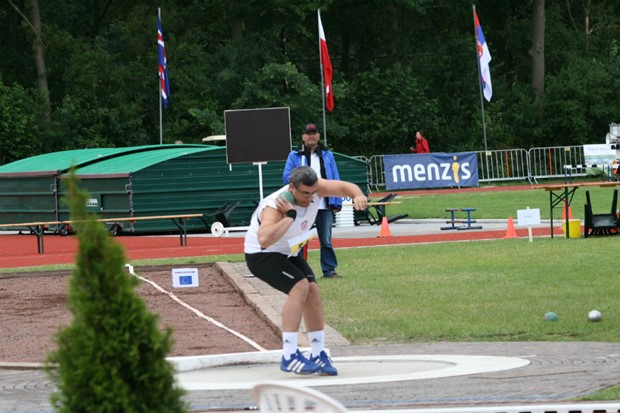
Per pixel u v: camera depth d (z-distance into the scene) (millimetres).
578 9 85938
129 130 63469
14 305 17281
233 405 8406
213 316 15133
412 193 54031
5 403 8992
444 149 71750
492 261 20719
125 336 4984
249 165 37375
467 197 48031
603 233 26219
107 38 69438
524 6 80625
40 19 68500
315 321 10016
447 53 73938
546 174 60625
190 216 30719
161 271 22219
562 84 72812
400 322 13438
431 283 17453
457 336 12445
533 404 8086
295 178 9633
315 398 5141
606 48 80500
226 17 69062
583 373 9578
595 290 15891
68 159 39125
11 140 58562
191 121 66188
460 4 76875
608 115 73125
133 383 5012
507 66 81812
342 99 68812
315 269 20719
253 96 65062
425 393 8773
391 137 70125
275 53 69812
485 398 8477
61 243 32938
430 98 74000
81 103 62969
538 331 12562
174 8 69188
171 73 64812
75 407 4969
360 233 32375
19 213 38875
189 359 10305
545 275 17984
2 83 60031
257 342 12734
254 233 10133
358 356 11047
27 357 12094
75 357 5004
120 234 36750
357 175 39812
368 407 8234
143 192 35562
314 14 74625
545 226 31062
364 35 77062
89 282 5039
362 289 16953
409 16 75625
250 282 18609
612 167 55750
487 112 72938
